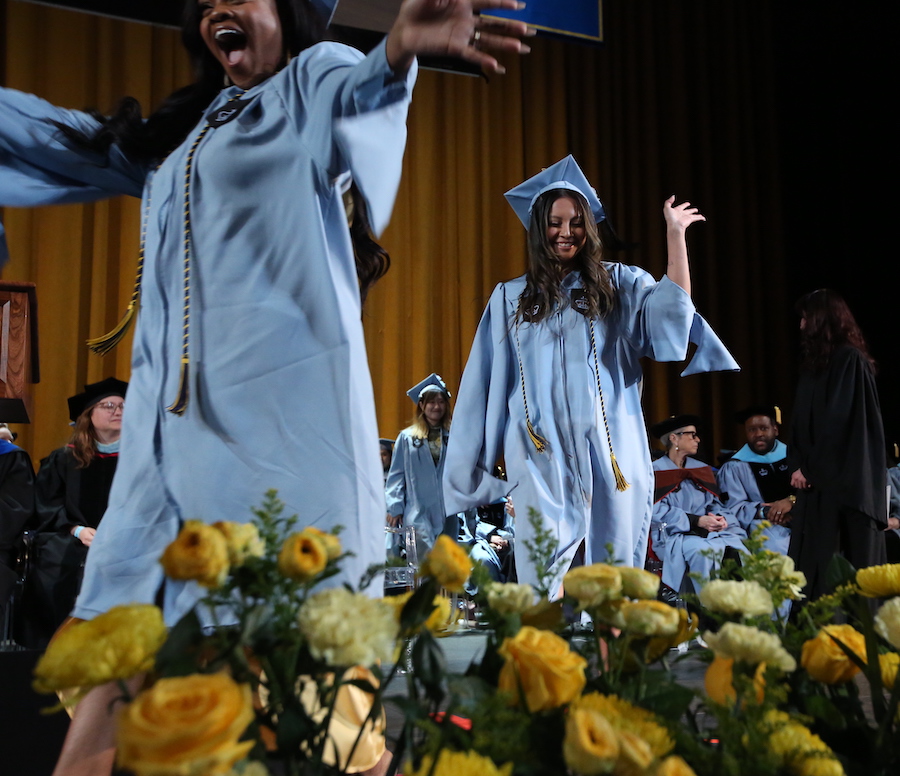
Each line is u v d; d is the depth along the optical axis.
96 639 0.74
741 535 6.40
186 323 1.64
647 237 12.26
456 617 1.02
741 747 0.86
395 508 8.23
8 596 5.27
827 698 1.11
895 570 1.05
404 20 1.44
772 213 12.74
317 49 1.68
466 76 11.55
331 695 0.92
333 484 1.55
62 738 2.23
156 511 1.59
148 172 1.92
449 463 4.06
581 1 9.09
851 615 1.16
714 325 12.29
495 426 4.02
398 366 10.89
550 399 3.87
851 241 12.07
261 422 1.58
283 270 1.63
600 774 0.72
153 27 10.09
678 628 1.08
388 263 2.04
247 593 0.86
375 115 1.54
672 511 6.42
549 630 1.01
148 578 1.56
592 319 3.90
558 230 3.94
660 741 0.82
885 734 1.02
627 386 3.98
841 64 12.22
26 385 4.62
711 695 1.04
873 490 4.50
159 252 1.73
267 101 1.69
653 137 12.34
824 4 12.41
